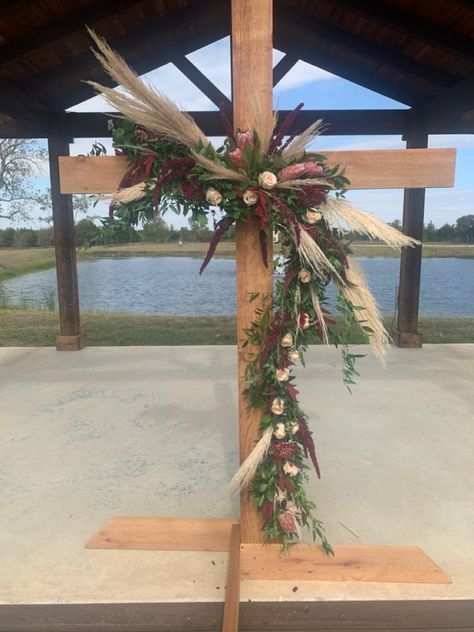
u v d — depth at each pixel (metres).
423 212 4.86
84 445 2.77
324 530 1.93
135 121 1.52
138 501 2.18
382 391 3.67
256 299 1.63
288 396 1.68
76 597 1.59
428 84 4.46
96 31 3.75
